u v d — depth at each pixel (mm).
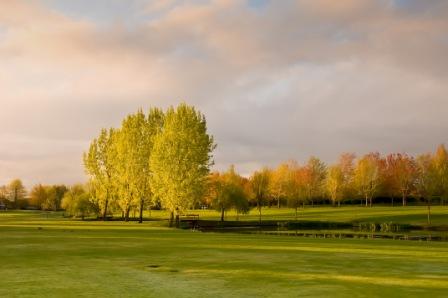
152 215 110312
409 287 16578
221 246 31641
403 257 25453
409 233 61750
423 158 89938
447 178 84750
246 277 18625
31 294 15336
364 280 17969
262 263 22703
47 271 20078
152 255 26047
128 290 16031
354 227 77188
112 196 91250
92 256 25484
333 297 14945
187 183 65000
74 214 101938
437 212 96375
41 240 35906
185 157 65438
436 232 64312
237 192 85812
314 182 115875
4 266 21609
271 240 37812
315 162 118438
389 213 96062
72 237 39344
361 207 115125
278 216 99500
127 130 81625
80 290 15984
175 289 16188
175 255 26031
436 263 22922
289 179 106062
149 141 80625
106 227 60156
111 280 17938
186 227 69562
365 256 25844
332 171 115188
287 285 16969
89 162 92500
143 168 80188
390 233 61438
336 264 22438
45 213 141750
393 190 117062
